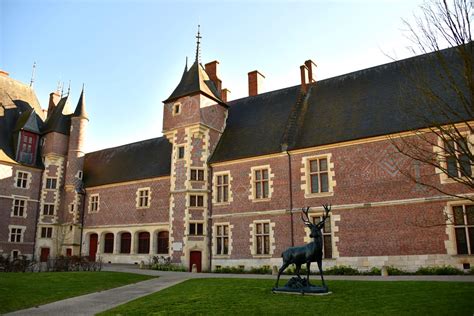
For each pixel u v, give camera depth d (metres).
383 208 18.66
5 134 32.66
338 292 11.55
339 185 20.06
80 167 34.09
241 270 21.95
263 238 22.11
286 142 22.25
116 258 30.20
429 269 16.86
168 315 9.71
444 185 17.38
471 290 10.82
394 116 19.73
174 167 25.88
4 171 30.61
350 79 24.42
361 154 19.81
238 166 24.06
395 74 22.27
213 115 26.88
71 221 32.47
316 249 11.79
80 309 11.32
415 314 8.61
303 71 25.97
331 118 22.41
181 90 27.36
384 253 18.22
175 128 26.45
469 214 16.81
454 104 17.30
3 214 29.95
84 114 34.97
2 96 34.47
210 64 30.72
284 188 21.81
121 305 11.44
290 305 10.02
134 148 34.91
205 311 9.89
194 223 24.33
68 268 21.50
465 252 16.67
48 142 33.66
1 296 12.53
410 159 18.36
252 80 30.52
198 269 23.66
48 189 32.84
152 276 18.75
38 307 11.69
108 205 31.89
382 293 11.05
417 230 17.67
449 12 9.29
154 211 28.91
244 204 23.16
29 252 30.95
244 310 9.75
